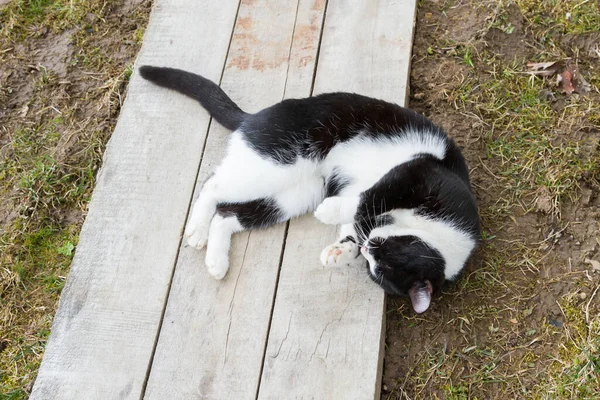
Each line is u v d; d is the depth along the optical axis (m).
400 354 2.47
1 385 2.49
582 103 2.71
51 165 2.71
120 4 2.94
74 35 2.90
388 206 2.48
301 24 2.75
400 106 2.60
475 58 2.77
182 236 2.54
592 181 2.61
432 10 2.85
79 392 2.40
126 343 2.44
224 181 2.54
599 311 2.46
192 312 2.46
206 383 2.39
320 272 2.48
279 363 2.40
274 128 2.54
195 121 2.65
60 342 2.44
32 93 2.83
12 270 2.61
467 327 2.47
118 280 2.49
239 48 2.74
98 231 2.54
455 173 2.53
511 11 2.81
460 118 2.70
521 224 2.57
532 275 2.51
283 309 2.45
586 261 2.51
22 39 2.91
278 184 2.55
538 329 2.46
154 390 2.39
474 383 2.42
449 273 2.47
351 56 2.71
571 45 2.80
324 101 2.55
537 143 2.65
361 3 2.78
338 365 2.39
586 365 2.40
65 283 2.51
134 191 2.58
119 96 2.80
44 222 2.67
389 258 2.44
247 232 2.55
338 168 2.59
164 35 2.78
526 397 2.40
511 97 2.72
